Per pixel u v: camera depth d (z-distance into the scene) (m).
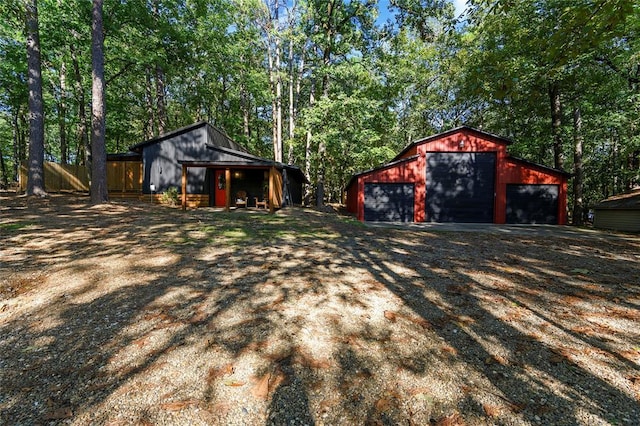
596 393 1.96
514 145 19.02
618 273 4.80
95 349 2.40
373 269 4.77
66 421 1.67
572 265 5.30
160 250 5.45
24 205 9.66
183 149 14.87
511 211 13.91
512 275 4.61
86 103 21.50
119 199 14.95
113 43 15.24
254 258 5.19
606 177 19.80
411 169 14.30
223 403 1.83
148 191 14.71
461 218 14.26
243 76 23.45
